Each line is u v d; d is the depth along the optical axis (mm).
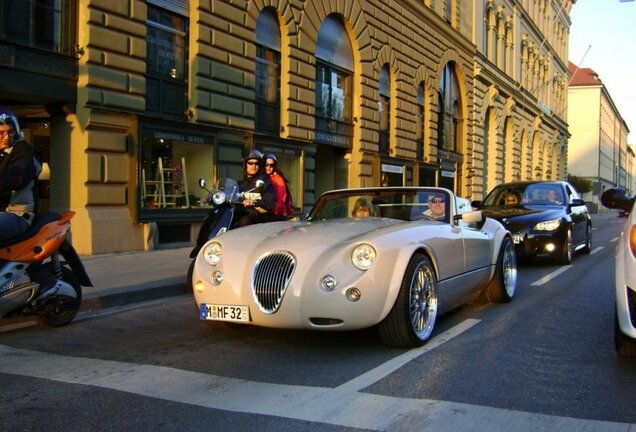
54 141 11266
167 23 12688
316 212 6723
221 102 13867
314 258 4688
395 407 3723
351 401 3826
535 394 3986
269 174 7895
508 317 6473
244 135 14680
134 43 11625
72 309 6141
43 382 4258
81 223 10984
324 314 4555
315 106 17844
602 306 7121
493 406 3756
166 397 3926
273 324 4695
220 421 3512
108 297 7242
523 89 41625
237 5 14211
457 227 6082
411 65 23781
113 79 11250
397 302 4828
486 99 34000
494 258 6992
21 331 5895
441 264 5453
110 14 11180
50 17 10531
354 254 4688
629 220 4566
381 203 6496
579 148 86312
